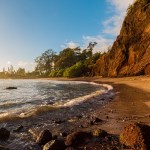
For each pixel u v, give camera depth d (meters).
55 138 7.77
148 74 55.16
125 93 23.55
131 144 6.72
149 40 58.25
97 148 6.73
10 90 37.56
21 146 7.14
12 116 11.51
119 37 70.94
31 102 19.12
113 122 10.24
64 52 149.38
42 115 12.23
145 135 6.55
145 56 57.72
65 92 29.47
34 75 174.62
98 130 8.03
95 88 34.75
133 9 69.38
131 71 60.97
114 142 7.20
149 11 62.34
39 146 7.15
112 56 71.38
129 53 64.31
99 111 13.45
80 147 6.85
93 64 89.75
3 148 6.29
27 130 9.10
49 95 25.80
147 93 22.05
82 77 87.19
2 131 8.02
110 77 68.06
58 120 10.86
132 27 66.56
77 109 14.33
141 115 11.63
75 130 9.00
